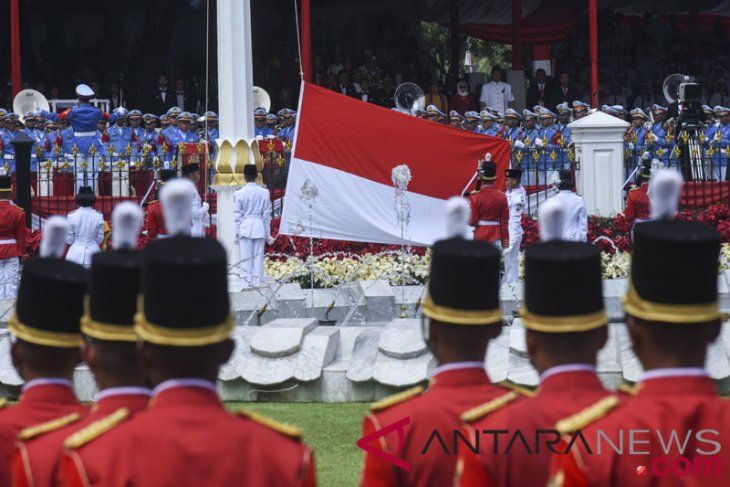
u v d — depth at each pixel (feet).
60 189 238.89
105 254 46.16
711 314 40.57
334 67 342.64
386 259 187.42
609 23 351.87
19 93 270.87
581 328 43.86
